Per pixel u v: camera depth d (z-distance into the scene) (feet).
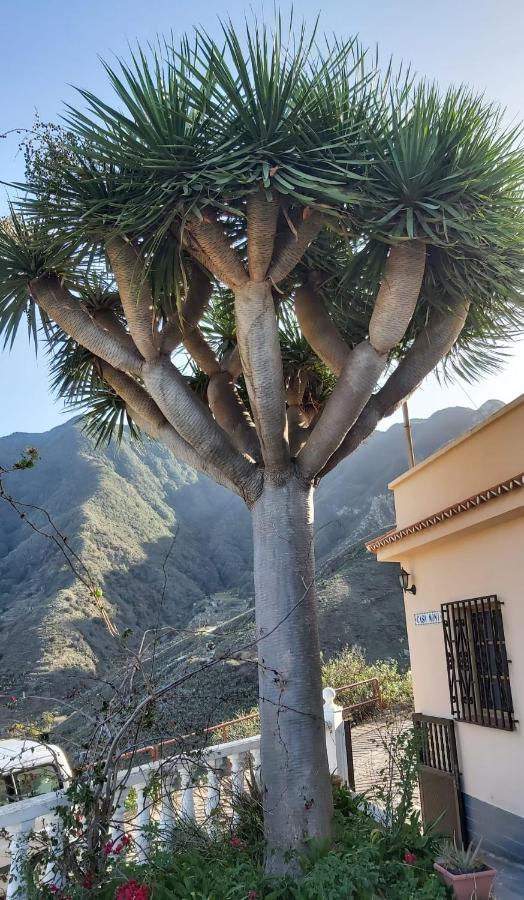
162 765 14.69
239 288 16.28
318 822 14.98
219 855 14.90
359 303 21.52
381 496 197.57
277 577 16.46
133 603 177.37
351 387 16.56
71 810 12.68
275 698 15.65
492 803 19.51
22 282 18.12
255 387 16.25
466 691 21.03
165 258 17.12
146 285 16.83
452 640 22.02
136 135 15.92
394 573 100.37
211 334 25.54
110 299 20.65
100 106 15.48
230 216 18.04
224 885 13.15
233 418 19.35
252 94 15.38
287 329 24.07
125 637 15.44
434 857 15.47
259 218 15.52
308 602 16.48
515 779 18.38
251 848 15.43
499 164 17.04
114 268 16.78
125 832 13.34
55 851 12.50
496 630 19.43
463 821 20.93
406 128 16.17
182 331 17.99
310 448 17.17
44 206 17.11
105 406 24.38
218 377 20.02
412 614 25.31
